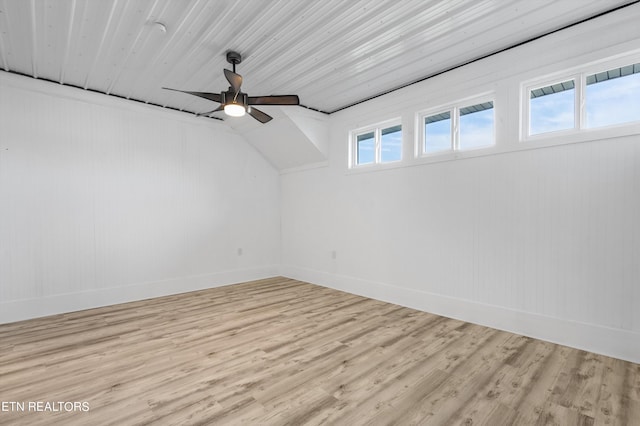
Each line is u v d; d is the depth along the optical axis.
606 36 2.54
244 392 2.07
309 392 2.07
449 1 2.36
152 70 3.47
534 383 2.16
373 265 4.42
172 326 3.29
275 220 6.00
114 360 2.52
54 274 3.74
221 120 5.25
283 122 4.76
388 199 4.22
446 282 3.61
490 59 3.20
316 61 3.28
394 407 1.91
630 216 2.48
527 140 2.99
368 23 2.63
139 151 4.41
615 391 2.06
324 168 5.16
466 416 1.82
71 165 3.88
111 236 4.16
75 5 2.38
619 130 2.52
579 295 2.71
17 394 2.05
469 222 3.41
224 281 5.27
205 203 5.08
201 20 2.58
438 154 3.70
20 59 3.21
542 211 2.91
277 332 3.12
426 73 3.62
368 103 4.40
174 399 1.99
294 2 2.37
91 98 4.00
